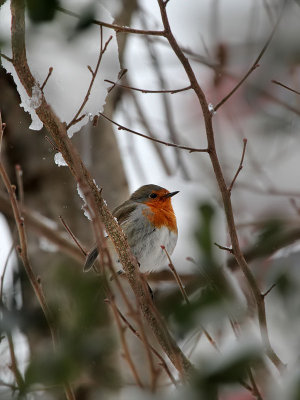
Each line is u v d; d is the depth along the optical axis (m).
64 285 6.45
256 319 7.44
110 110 12.80
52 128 6.77
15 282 9.22
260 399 5.71
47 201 11.55
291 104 13.44
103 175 12.50
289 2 11.19
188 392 4.87
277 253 10.70
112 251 9.80
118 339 6.82
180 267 10.87
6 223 11.01
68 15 6.52
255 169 13.09
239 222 12.60
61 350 5.91
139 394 5.67
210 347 7.23
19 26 6.46
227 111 13.88
